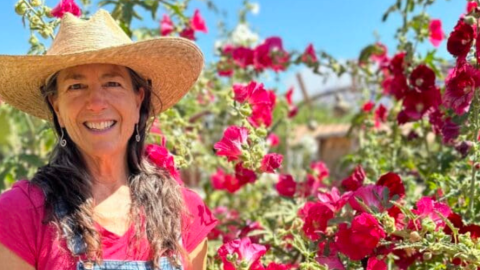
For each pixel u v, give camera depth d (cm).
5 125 475
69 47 200
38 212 190
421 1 321
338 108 763
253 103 260
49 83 205
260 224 310
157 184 212
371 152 367
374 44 381
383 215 212
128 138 204
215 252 285
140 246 197
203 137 481
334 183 350
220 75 398
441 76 332
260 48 383
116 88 200
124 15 308
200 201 223
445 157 318
